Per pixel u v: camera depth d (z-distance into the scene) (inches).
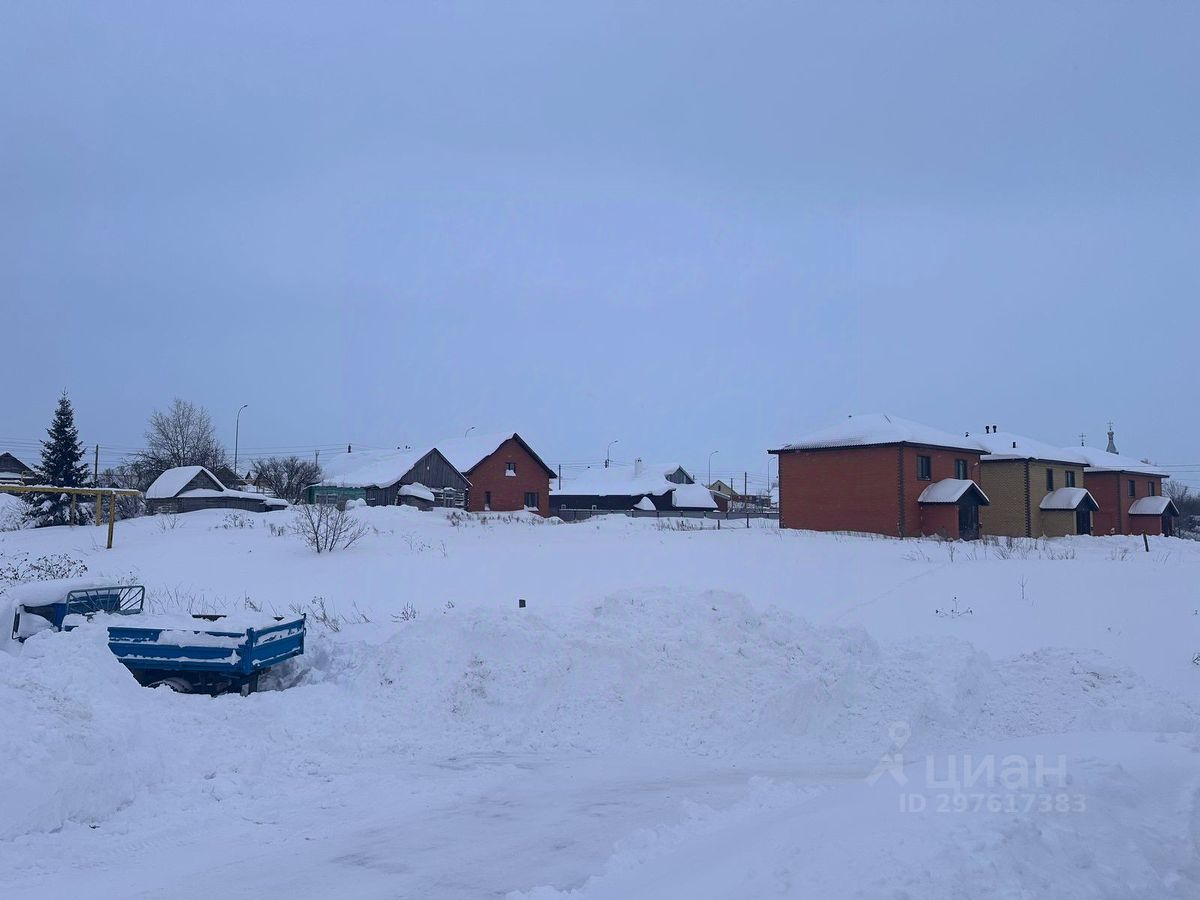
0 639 514.9
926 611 694.5
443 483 2458.2
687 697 446.9
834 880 175.6
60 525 1787.6
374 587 891.4
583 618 513.0
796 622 502.0
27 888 241.0
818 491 1838.1
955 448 1840.6
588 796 335.0
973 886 169.0
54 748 300.8
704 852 222.5
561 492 3410.4
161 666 486.9
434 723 439.8
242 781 342.3
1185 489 3971.5
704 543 1307.8
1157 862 196.1
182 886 244.4
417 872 255.0
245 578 966.4
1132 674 435.8
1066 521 2041.1
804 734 418.6
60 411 1877.5
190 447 3048.7
